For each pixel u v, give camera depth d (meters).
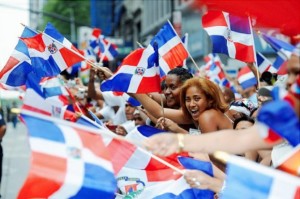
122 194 6.15
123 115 11.37
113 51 15.78
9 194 15.14
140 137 6.41
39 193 4.37
